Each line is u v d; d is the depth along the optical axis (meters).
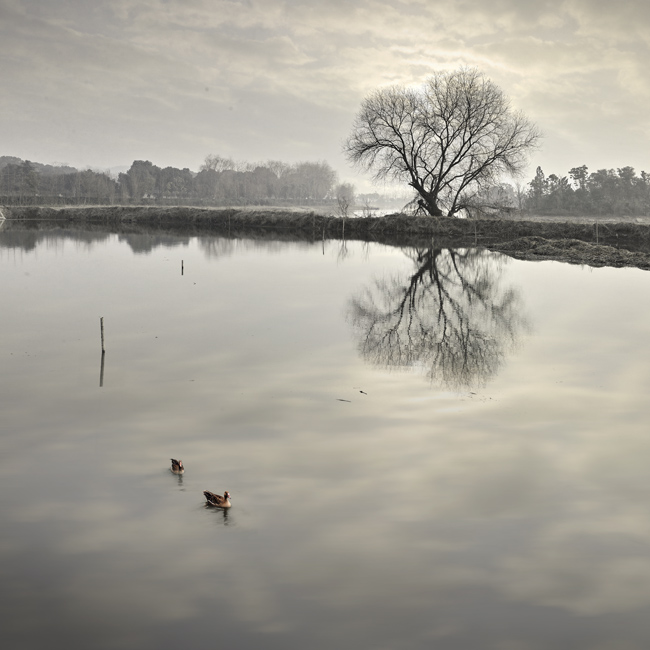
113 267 46.56
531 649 7.93
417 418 15.69
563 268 47.62
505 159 73.25
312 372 19.72
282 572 9.36
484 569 9.46
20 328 25.59
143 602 8.72
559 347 23.16
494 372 19.94
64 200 151.00
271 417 15.62
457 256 56.34
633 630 8.23
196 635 8.12
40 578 9.19
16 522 10.62
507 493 11.74
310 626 8.29
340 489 11.84
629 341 24.00
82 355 21.42
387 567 9.49
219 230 90.38
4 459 13.02
